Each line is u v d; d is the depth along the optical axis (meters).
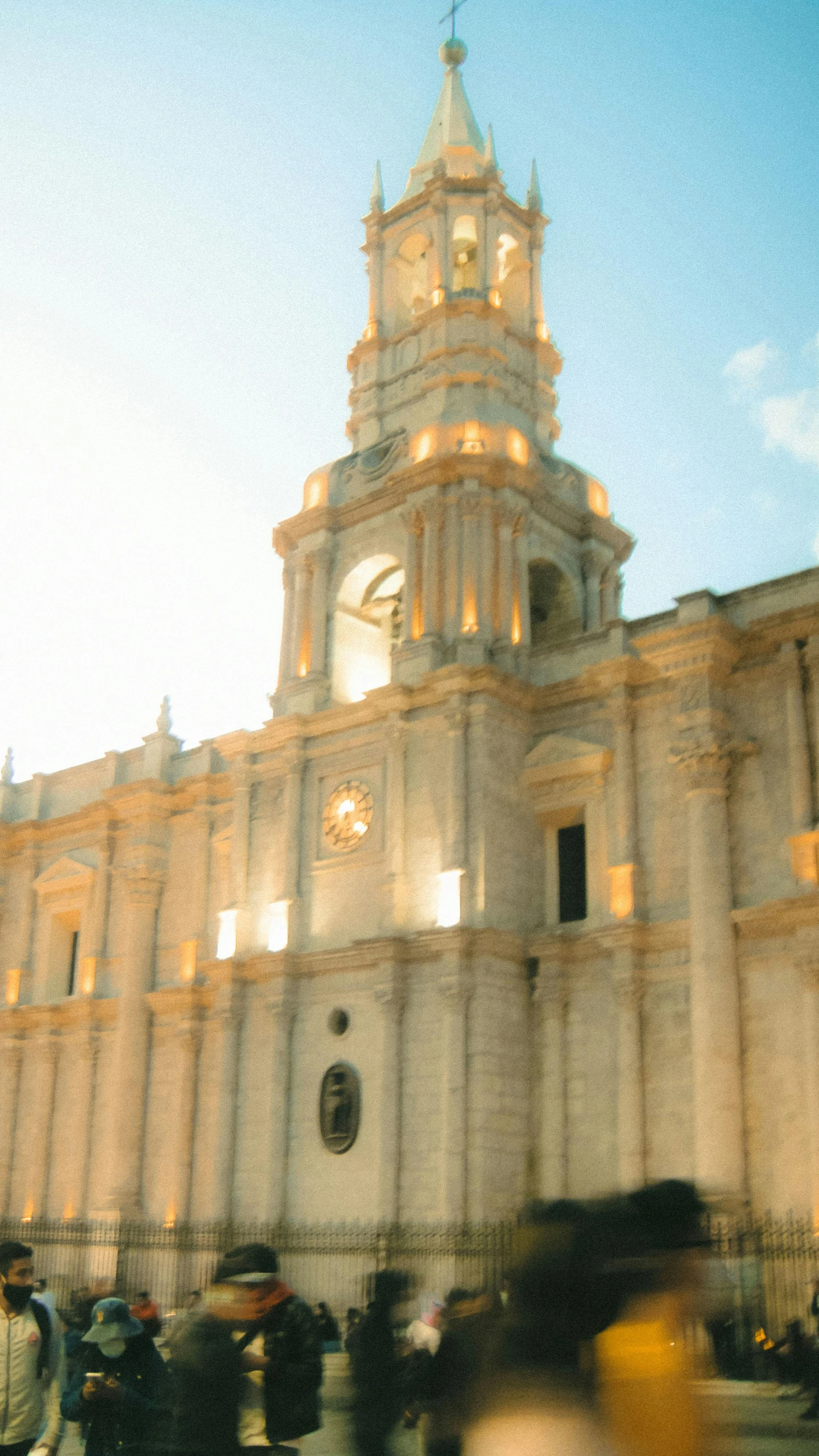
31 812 59.09
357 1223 40.25
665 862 39.34
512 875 41.72
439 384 49.66
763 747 38.00
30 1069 55.19
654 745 40.44
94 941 53.91
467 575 45.09
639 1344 5.92
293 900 45.44
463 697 42.62
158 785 53.06
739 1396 26.61
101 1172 50.81
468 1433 6.08
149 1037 50.75
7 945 57.94
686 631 38.50
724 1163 34.62
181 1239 44.41
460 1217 37.50
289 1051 43.97
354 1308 36.84
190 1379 9.27
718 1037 35.69
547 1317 6.04
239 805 48.50
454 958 39.78
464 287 54.41
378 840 44.03
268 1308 9.98
